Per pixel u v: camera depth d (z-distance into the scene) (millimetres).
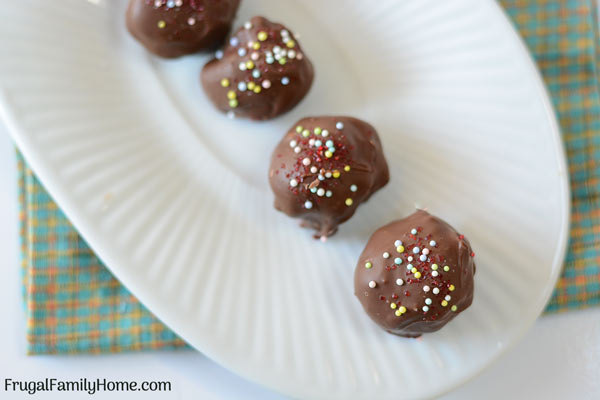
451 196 288
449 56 289
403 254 265
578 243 293
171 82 287
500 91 286
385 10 290
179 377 288
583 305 291
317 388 275
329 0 291
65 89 278
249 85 274
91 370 286
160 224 279
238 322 276
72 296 283
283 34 277
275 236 285
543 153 284
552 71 295
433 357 279
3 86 272
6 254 286
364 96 291
